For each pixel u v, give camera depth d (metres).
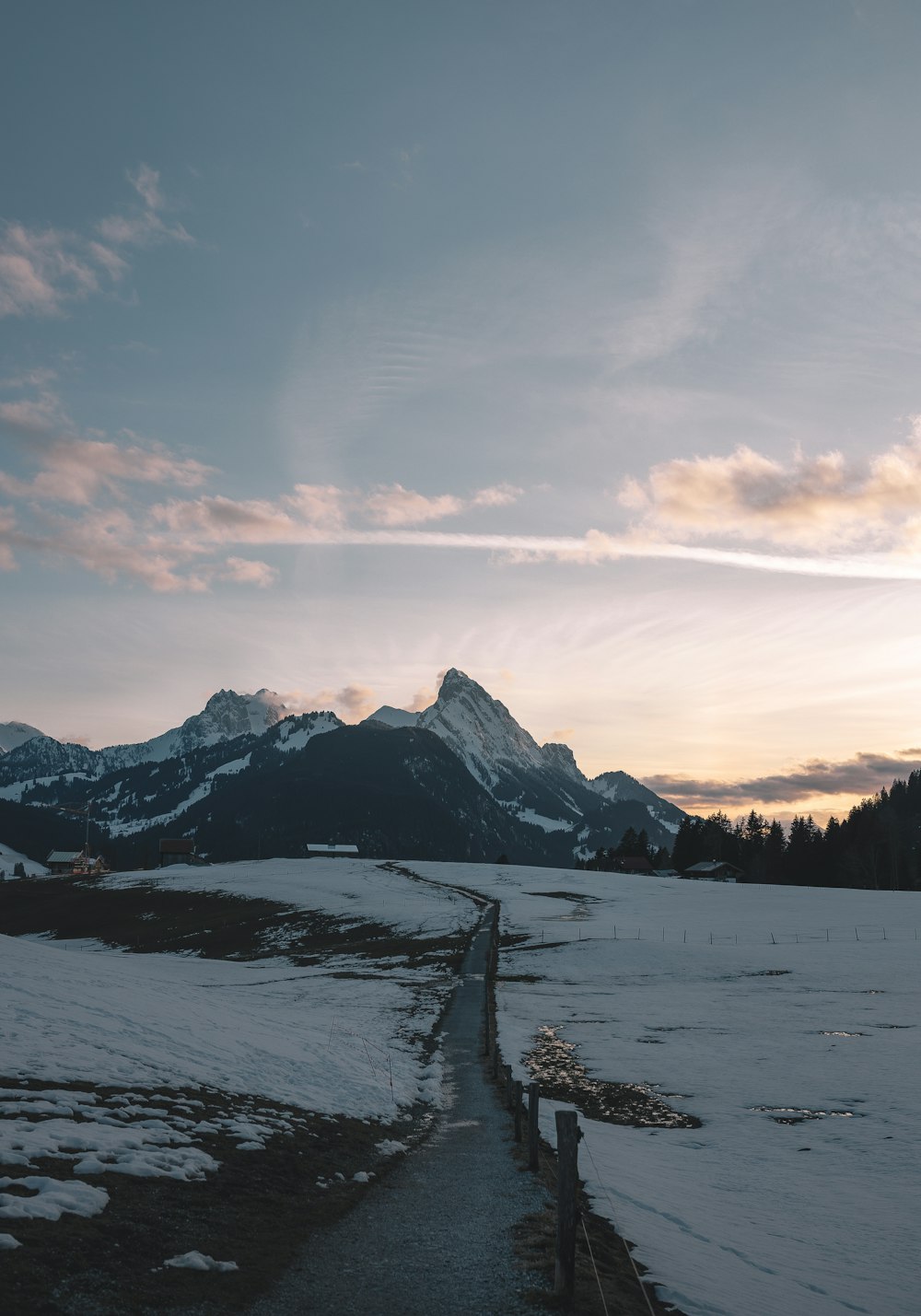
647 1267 13.09
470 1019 46.19
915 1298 13.36
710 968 63.28
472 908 104.06
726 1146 24.02
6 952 38.94
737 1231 16.02
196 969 78.00
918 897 107.12
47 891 168.12
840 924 83.69
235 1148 16.80
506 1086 28.52
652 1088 31.61
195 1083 21.08
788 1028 41.75
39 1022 22.44
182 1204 13.11
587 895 116.00
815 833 188.62
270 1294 10.57
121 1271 10.31
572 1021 45.62
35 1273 9.66
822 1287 13.52
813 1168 21.56
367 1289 10.98
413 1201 15.70
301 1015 42.84
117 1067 20.16
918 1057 34.44
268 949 90.81
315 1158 17.92
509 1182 17.31
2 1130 14.16
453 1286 11.23
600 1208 16.06
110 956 93.25
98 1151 14.37
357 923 99.00
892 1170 21.11
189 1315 9.58
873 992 51.59
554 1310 10.53
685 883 131.88
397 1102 26.59
